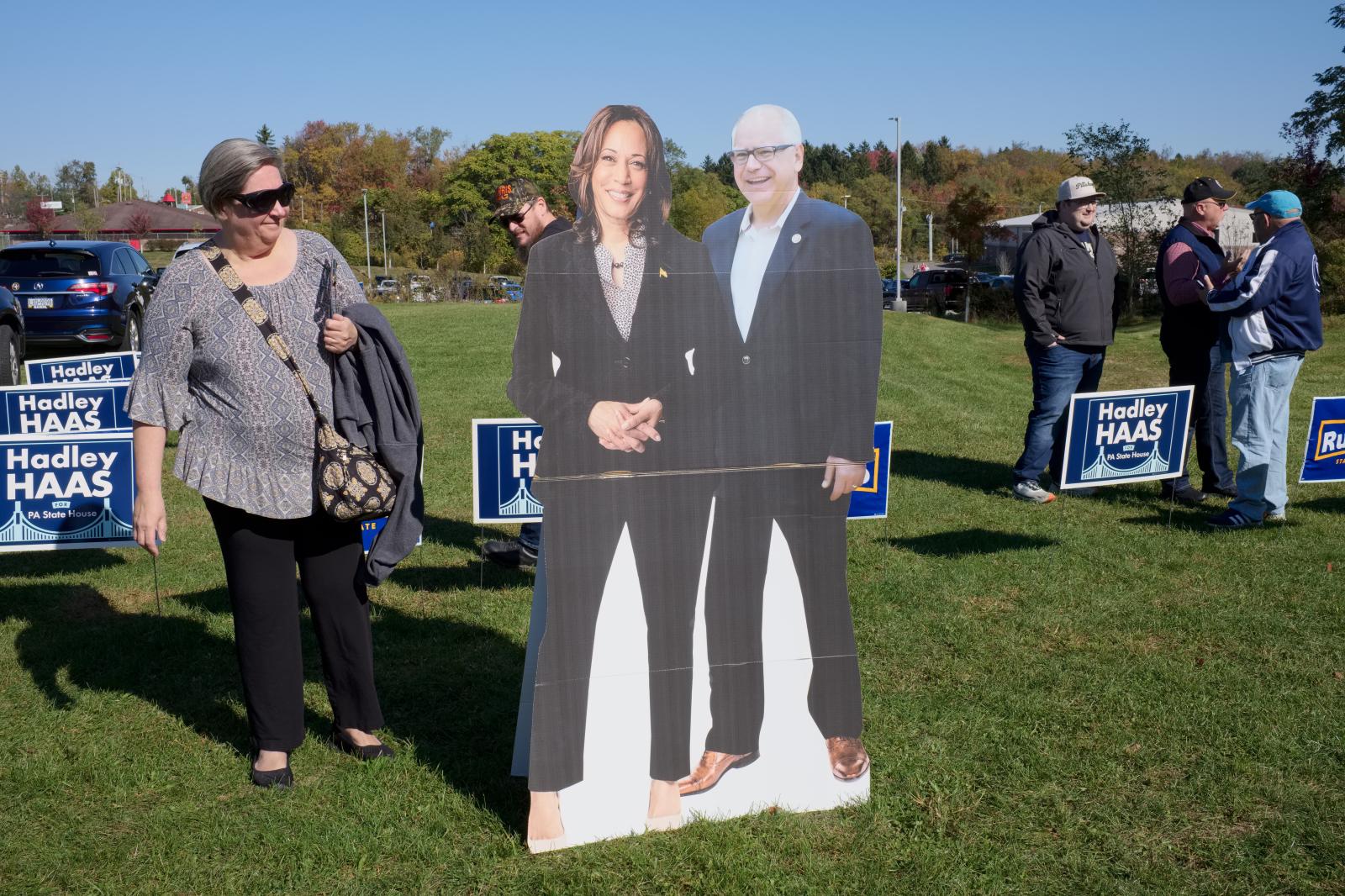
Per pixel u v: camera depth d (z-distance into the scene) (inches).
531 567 223.1
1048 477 315.0
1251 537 241.0
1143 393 241.4
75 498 186.2
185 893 109.5
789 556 121.3
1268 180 1258.0
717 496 118.3
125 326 589.6
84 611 196.9
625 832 119.6
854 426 120.6
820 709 124.4
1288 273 234.4
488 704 155.9
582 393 113.5
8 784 131.2
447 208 2994.6
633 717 118.5
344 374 127.0
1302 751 136.3
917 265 2527.1
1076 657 169.8
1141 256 1171.9
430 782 131.7
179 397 125.2
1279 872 111.3
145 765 135.8
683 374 115.6
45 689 160.9
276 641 129.9
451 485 299.7
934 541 240.8
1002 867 112.9
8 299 458.6
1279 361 240.1
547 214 193.2
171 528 257.1
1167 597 199.6
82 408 211.5
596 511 115.1
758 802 124.3
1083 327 277.9
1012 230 1763.0
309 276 128.3
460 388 465.4
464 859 115.0
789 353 118.1
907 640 178.2
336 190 3671.3
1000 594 202.7
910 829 121.1
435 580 215.6
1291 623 184.5
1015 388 539.2
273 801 127.5
